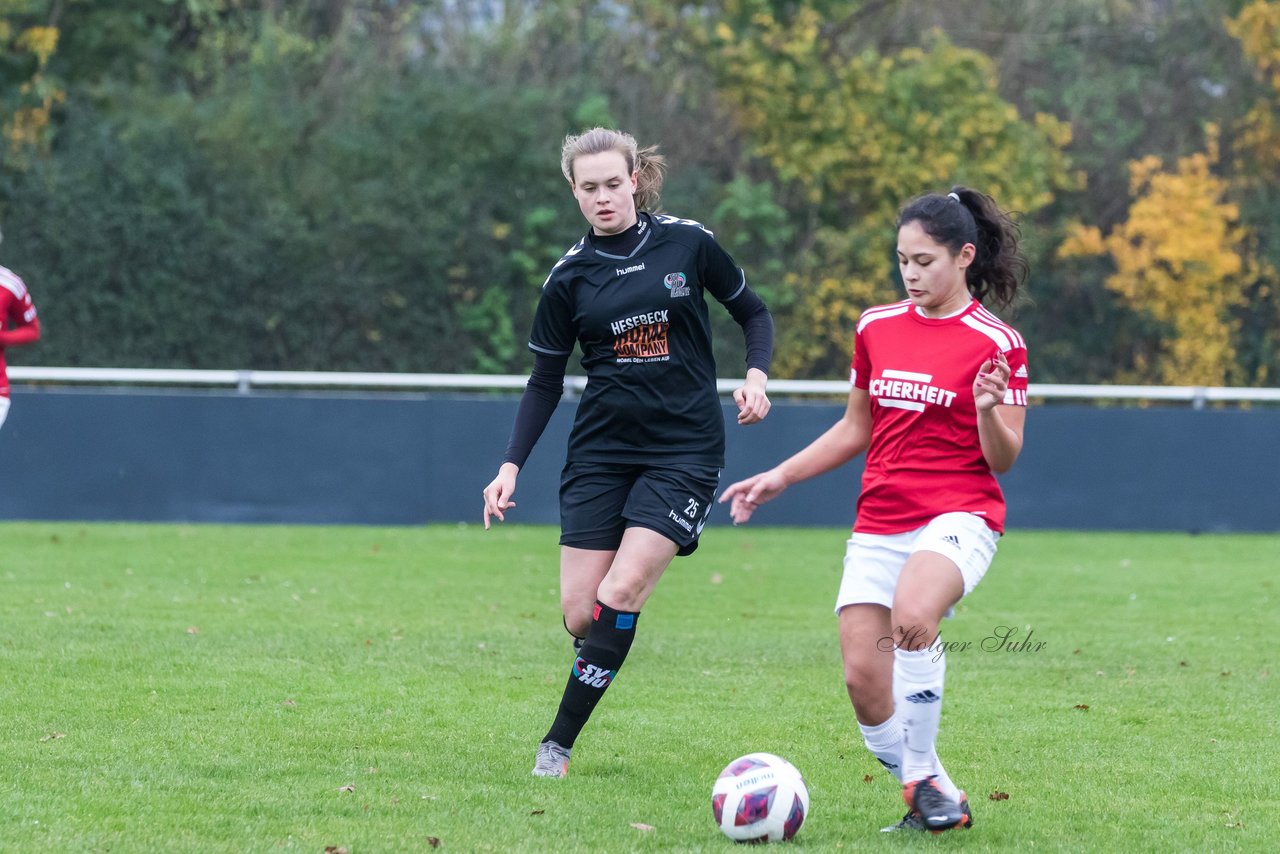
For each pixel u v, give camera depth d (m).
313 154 88.62
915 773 15.44
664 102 96.38
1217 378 89.44
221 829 15.09
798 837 15.38
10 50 87.06
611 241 18.56
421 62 94.62
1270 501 55.09
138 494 52.31
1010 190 88.81
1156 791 17.84
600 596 17.95
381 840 14.80
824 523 55.34
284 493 52.88
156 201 81.94
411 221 84.94
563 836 15.19
